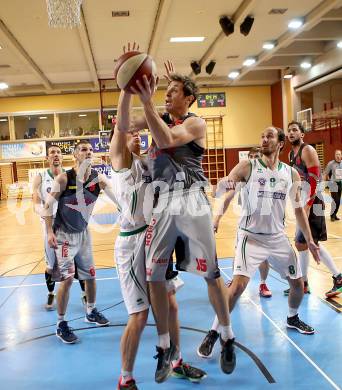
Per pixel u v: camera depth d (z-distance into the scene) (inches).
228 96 859.4
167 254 98.2
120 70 77.4
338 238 297.3
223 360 104.7
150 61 78.5
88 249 152.0
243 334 137.6
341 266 217.3
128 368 96.6
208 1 435.8
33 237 390.3
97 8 442.0
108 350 131.6
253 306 164.1
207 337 124.3
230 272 219.9
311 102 789.2
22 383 112.4
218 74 788.6
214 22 502.9
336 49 641.6
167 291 105.7
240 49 619.5
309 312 154.7
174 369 111.6
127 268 101.8
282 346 127.4
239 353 124.2
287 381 106.9
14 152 837.2
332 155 668.7
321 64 692.1
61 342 138.9
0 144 835.4
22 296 193.6
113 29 511.2
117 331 146.9
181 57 653.3
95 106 836.6
